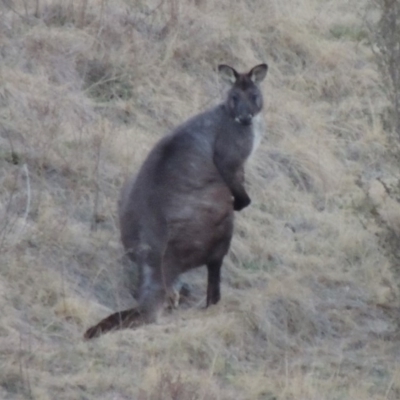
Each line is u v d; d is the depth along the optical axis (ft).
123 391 80.64
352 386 85.30
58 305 90.79
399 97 99.45
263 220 113.70
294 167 123.24
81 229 102.63
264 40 144.15
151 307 92.07
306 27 150.00
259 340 92.99
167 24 139.64
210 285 98.12
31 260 95.50
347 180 122.93
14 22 131.23
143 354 86.07
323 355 92.07
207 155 99.04
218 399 81.20
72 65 127.75
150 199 95.09
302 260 107.34
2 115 114.62
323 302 100.63
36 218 101.76
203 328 90.43
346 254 110.11
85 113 120.88
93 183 108.88
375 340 94.94
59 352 84.33
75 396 78.89
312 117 132.67
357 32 151.33
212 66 136.87
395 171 124.57
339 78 140.77
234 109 99.86
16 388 78.95
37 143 110.83
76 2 138.21
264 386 83.82
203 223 96.12
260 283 103.60
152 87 129.29
